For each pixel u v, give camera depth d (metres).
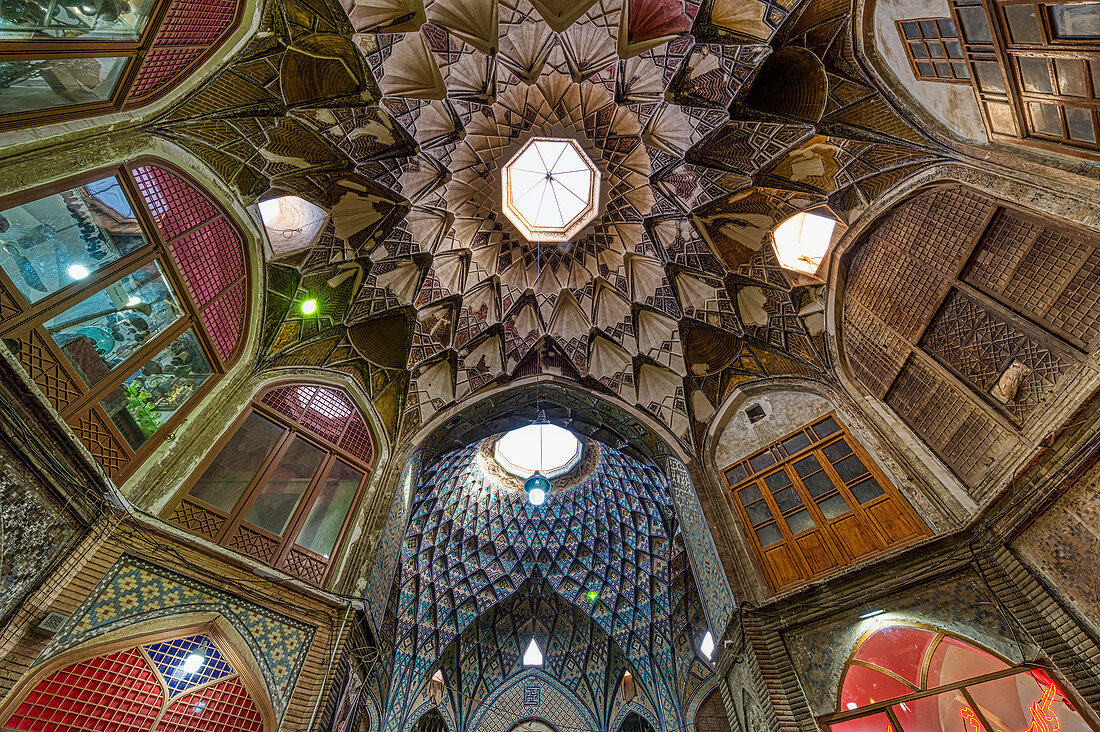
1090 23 3.66
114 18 4.07
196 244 5.60
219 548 5.11
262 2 5.12
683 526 8.21
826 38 5.60
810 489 6.67
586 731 11.26
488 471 12.48
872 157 5.94
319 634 5.57
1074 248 4.43
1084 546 4.27
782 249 7.48
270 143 5.93
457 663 11.80
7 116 3.64
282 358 6.77
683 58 6.56
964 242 5.28
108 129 4.41
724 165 7.12
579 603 12.23
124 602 4.34
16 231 3.92
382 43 6.06
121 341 4.77
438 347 8.26
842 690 5.28
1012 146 4.66
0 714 3.57
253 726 4.80
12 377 3.73
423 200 7.60
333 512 6.59
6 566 3.63
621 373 8.78
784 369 7.51
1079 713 4.07
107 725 4.11
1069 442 4.41
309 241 6.88
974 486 5.18
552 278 8.96
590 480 12.43
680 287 8.27
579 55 7.17
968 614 4.87
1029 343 4.74
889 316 6.12
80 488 4.20
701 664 10.24
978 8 4.28
